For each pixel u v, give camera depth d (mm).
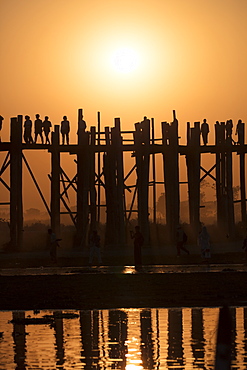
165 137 109250
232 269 72562
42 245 112875
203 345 34062
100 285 59406
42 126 108125
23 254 98688
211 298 51375
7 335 37281
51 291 56469
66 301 51188
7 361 31031
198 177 110375
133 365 30094
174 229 108438
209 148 113500
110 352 32750
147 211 106875
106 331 38156
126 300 51156
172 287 57375
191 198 111250
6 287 59344
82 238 105625
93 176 108750
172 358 31312
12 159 105500
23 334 37531
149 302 50000
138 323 40656
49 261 89125
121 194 106938
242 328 37875
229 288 56406
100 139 109500
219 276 64688
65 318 43156
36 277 66375
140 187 106938
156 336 36469
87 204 106375
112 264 84562
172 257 91438
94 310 46781
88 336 36781
